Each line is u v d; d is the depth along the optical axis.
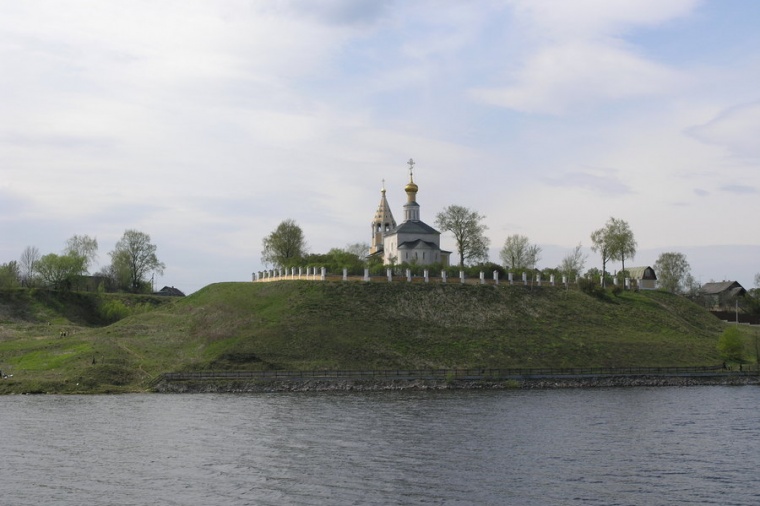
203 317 144.12
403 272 162.75
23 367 119.12
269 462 65.25
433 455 68.25
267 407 94.81
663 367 128.25
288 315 138.50
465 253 190.50
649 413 92.00
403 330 136.00
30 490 56.59
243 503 53.88
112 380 112.12
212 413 89.88
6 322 176.38
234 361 119.62
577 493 56.66
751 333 166.62
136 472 61.84
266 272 174.50
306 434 77.31
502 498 55.38
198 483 58.75
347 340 129.50
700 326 166.88
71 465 63.94
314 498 55.06
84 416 87.19
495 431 79.62
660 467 64.62
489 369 121.00
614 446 72.75
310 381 113.00
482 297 154.00
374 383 113.75
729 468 64.31
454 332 137.50
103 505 53.12
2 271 196.12
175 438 74.94
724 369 130.75
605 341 140.38
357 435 76.94
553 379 119.44
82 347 127.81
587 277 172.75
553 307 154.75
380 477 60.69
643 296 175.12
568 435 77.81
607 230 179.50
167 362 121.00
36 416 87.00
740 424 84.62
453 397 105.38
